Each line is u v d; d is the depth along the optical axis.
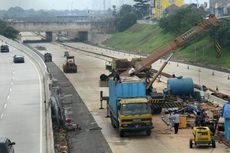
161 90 68.38
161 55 57.38
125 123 41.56
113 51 172.12
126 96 43.72
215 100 56.47
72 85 77.94
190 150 37.47
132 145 39.53
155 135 42.84
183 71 99.06
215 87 74.00
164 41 159.88
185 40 56.81
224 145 38.75
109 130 45.28
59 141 40.38
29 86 71.31
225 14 170.62
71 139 41.88
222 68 103.25
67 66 97.75
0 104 57.34
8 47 132.50
